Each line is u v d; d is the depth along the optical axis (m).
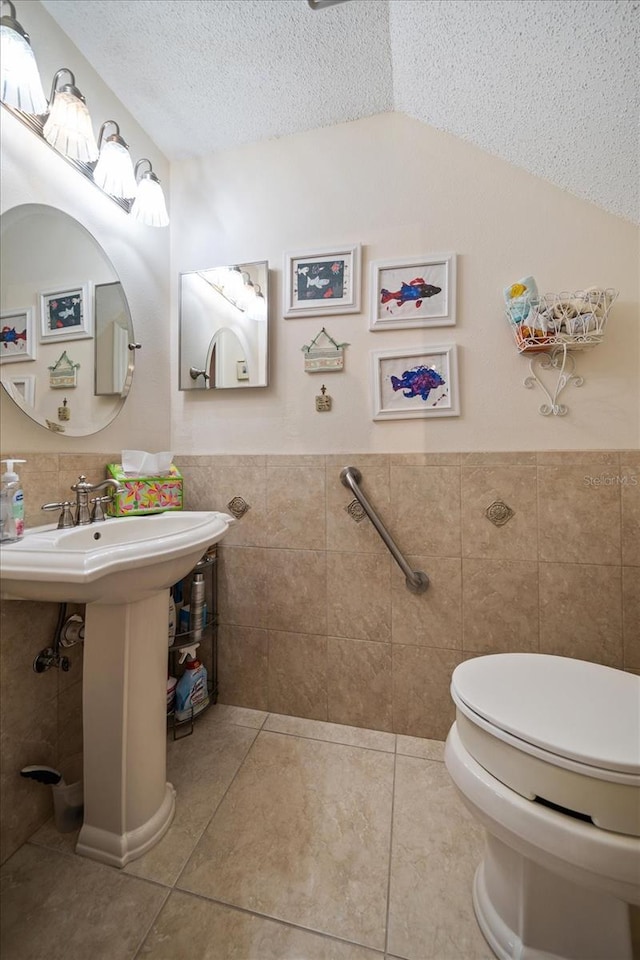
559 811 0.61
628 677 0.80
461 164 1.22
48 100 1.00
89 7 0.99
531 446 1.18
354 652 1.31
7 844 0.87
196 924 0.75
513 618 1.19
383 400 1.29
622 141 0.95
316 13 1.00
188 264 1.46
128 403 1.28
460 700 0.74
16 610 0.90
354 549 1.31
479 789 0.67
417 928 0.75
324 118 1.30
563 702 0.72
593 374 1.14
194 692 1.30
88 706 0.88
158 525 1.13
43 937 0.73
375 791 1.06
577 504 1.15
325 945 0.72
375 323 1.28
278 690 1.38
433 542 1.25
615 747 0.59
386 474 1.28
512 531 1.19
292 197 1.36
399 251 1.26
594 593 1.14
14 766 0.89
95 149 0.99
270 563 1.38
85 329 1.11
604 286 1.12
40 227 0.98
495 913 0.72
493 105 1.06
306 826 0.96
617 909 0.62
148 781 0.92
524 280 1.13
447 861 0.88
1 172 0.88
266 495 1.38
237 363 1.39
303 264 1.34
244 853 0.89
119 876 0.83
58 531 0.91
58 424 1.02
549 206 1.16
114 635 0.86
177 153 1.44
